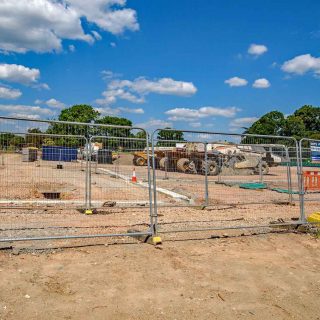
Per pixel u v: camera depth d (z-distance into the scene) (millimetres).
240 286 4672
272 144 10516
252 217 9039
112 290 4344
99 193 12320
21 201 10125
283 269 5387
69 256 5445
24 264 5012
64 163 9242
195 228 7496
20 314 3662
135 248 5996
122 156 12789
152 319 3730
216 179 17812
